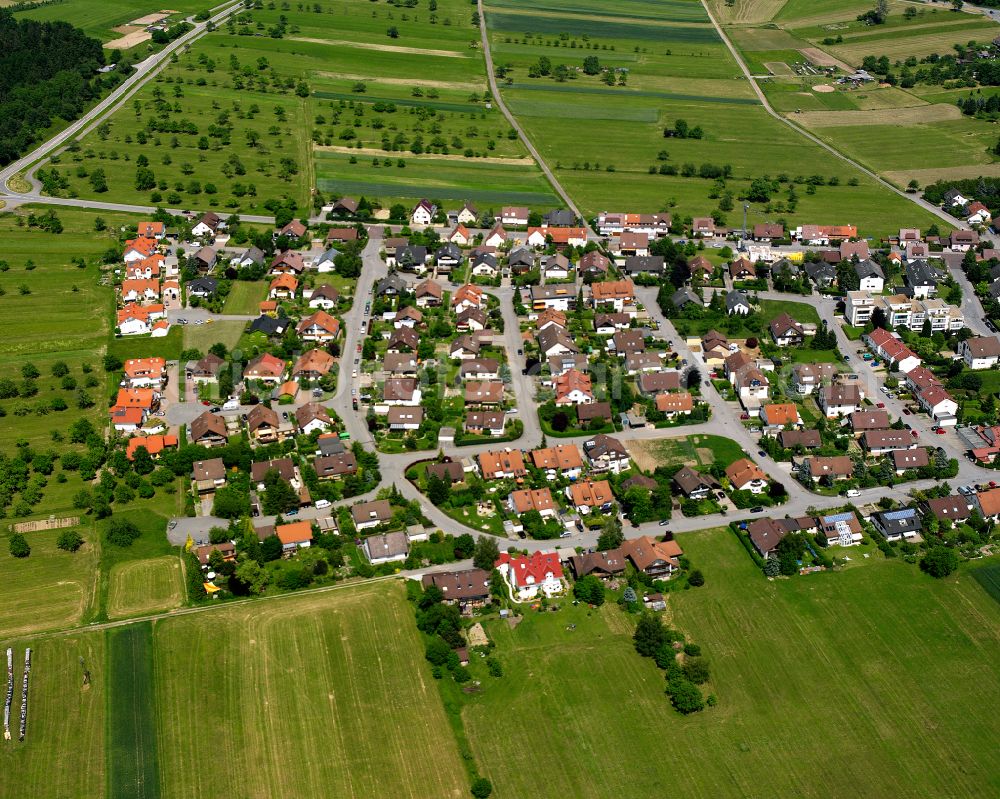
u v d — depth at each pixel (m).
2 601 173.50
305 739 149.38
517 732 150.88
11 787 142.38
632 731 151.12
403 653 163.25
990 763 146.75
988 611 173.25
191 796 141.00
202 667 160.75
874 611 173.12
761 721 153.00
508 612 171.88
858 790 142.75
